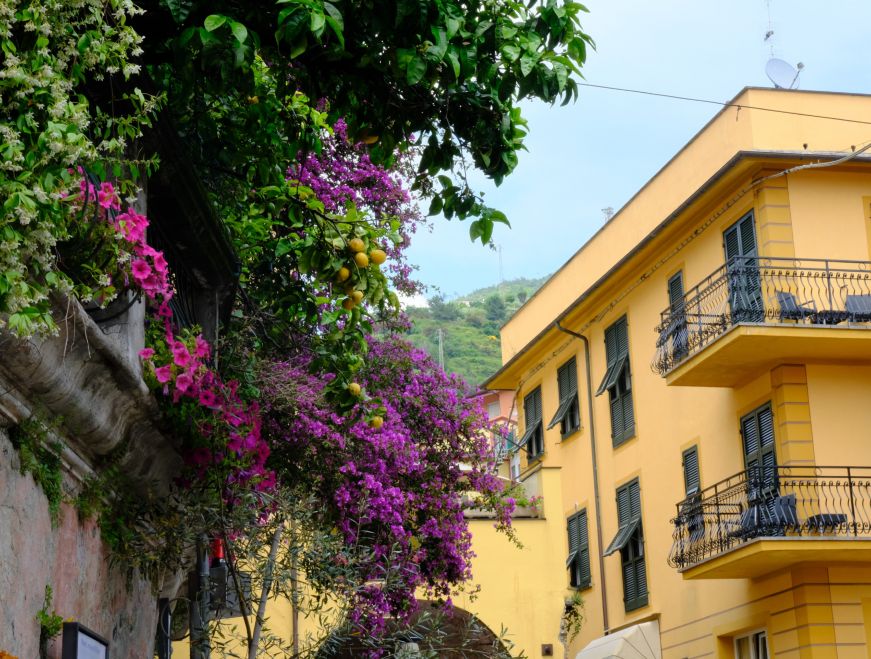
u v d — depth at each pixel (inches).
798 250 741.3
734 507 765.3
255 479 292.5
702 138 835.4
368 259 313.1
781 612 713.6
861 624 689.0
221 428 283.1
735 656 781.9
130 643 271.1
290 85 293.4
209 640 292.2
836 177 761.0
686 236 855.7
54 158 169.6
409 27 249.0
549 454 1130.7
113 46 192.5
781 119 780.0
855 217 757.9
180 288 320.2
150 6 247.4
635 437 940.0
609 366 994.7
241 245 378.0
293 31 226.1
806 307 730.8
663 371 819.4
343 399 344.8
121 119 213.8
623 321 972.6
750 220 765.9
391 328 574.2
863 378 734.5
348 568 311.9
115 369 220.7
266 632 303.9
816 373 729.0
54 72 177.9
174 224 297.9
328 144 532.1
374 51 261.4
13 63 168.2
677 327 789.2
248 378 374.3
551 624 918.4
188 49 244.2
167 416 265.1
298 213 326.3
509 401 1614.2
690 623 830.5
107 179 243.0
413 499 536.1
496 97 269.6
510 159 280.2
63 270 208.1
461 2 259.0
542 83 261.0
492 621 911.0
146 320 270.7
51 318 169.8
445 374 582.9
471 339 3405.5
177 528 273.3
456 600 876.6
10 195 159.8
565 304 1095.0
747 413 767.7
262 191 334.3
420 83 267.9
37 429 201.5
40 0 179.8
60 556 217.5
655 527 895.7
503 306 3619.6
